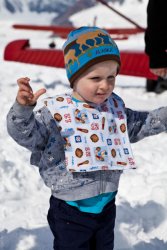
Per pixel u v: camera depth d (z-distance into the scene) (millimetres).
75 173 2408
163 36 3525
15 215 3670
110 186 2473
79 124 2434
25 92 2135
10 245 3221
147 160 4879
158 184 4156
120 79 10164
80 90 2422
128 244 3322
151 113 2627
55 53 7871
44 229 3432
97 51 2346
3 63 11797
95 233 2549
